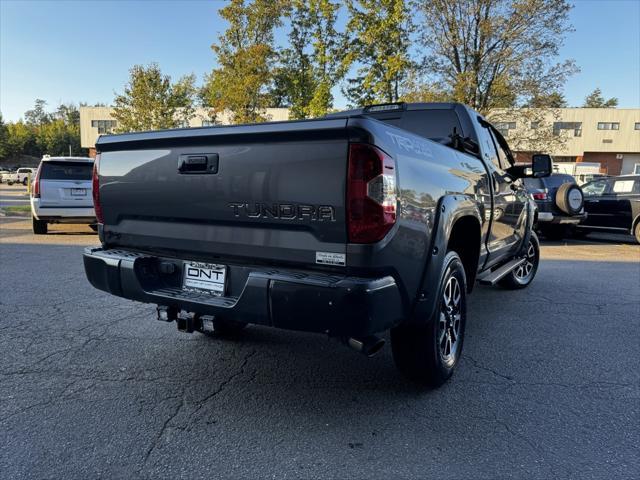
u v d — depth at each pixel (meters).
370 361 3.82
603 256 9.90
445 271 3.17
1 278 6.25
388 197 2.42
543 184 11.76
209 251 2.91
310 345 4.14
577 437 2.70
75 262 7.40
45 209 10.13
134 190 3.17
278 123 2.51
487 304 5.68
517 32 18.09
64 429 2.69
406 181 2.60
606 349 4.15
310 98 20.58
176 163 2.93
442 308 3.27
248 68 20.73
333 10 17.58
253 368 3.63
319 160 2.43
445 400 3.15
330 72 18.25
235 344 4.12
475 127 4.30
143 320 4.67
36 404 2.97
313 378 3.47
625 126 53.81
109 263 3.16
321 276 2.48
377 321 2.44
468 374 3.59
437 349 3.15
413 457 2.49
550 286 6.72
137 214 3.20
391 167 2.45
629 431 2.78
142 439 2.61
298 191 2.50
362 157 2.35
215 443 2.59
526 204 5.64
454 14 18.88
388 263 2.48
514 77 18.67
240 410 2.97
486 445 2.61
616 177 12.77
